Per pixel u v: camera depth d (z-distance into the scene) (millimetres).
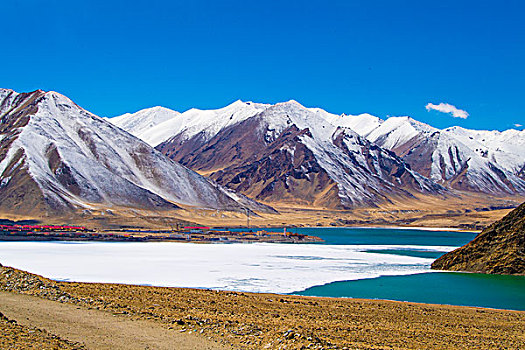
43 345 26000
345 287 67562
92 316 35250
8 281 44688
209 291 55375
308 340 29625
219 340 30609
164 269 82938
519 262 80625
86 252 109500
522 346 34969
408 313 47250
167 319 36000
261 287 66375
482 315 48062
